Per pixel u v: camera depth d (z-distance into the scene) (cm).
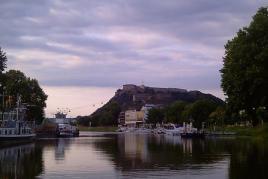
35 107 16725
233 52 9331
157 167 4334
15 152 7225
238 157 5375
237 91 9275
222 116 19350
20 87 16000
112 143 10675
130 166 4469
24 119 15025
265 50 8719
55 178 3559
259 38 9162
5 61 11694
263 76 8756
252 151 6319
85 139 14688
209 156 5662
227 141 10431
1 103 13175
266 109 9756
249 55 8994
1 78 12825
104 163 4847
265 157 5241
